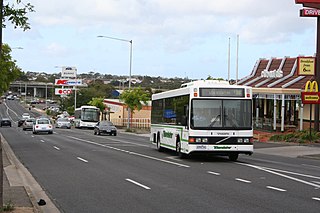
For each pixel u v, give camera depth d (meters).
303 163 25.06
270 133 48.12
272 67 59.94
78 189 15.45
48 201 13.41
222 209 11.77
